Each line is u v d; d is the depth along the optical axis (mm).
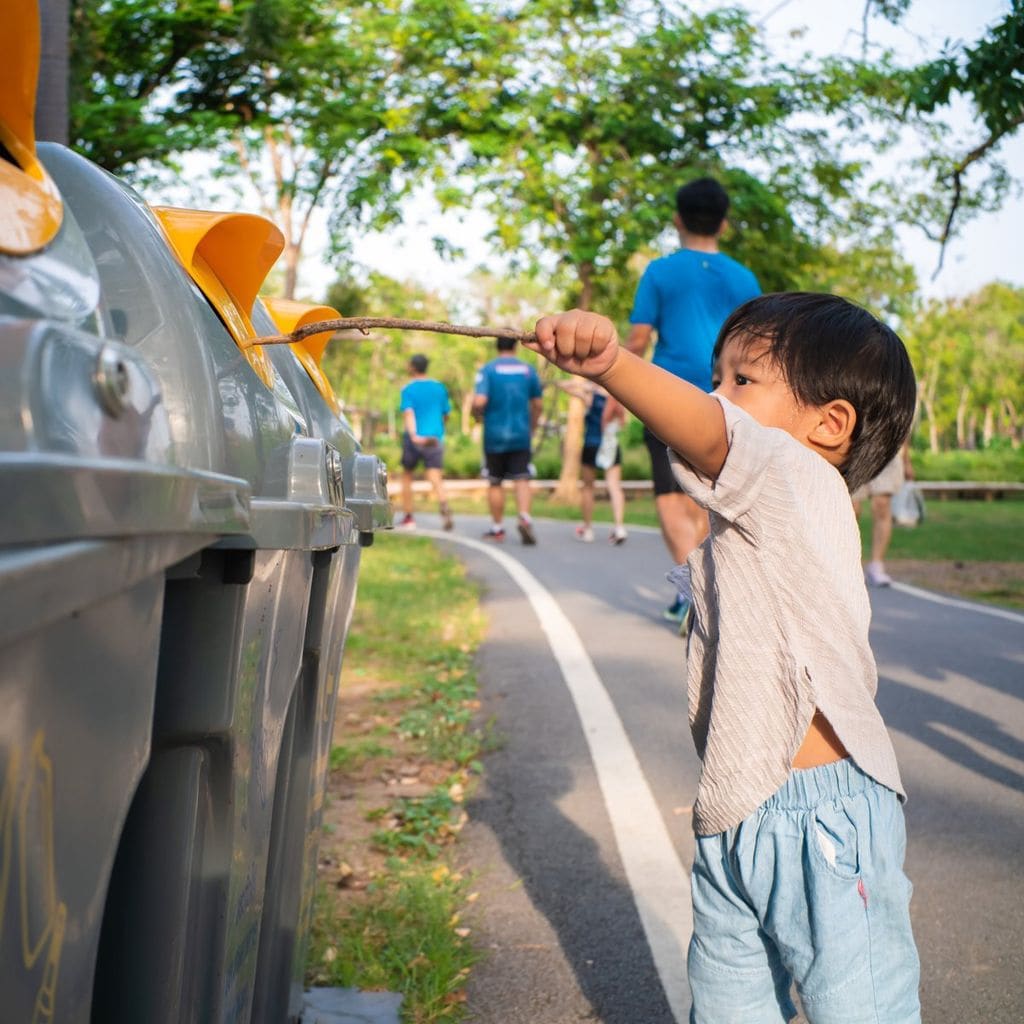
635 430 40781
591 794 4285
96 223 1513
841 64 17906
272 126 11664
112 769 1116
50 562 864
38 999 995
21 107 1295
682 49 19281
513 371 13656
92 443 1037
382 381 49125
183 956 1508
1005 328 70938
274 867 2025
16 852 944
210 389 1522
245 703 1557
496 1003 2828
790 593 1904
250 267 1916
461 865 3648
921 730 5211
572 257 20125
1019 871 3607
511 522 17953
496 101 19062
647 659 6648
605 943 3125
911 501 12688
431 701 5668
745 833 1917
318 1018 2660
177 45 10516
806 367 2066
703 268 6277
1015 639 7488
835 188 20578
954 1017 2750
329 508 1784
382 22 16922
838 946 1838
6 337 986
